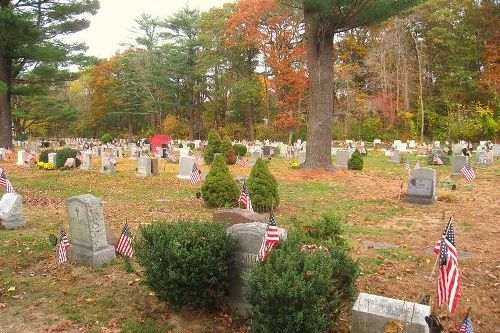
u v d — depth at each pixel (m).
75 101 78.38
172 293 6.27
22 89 37.16
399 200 16.02
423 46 54.41
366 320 4.97
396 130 52.25
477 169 25.97
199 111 65.62
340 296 5.70
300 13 46.69
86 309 6.71
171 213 13.64
